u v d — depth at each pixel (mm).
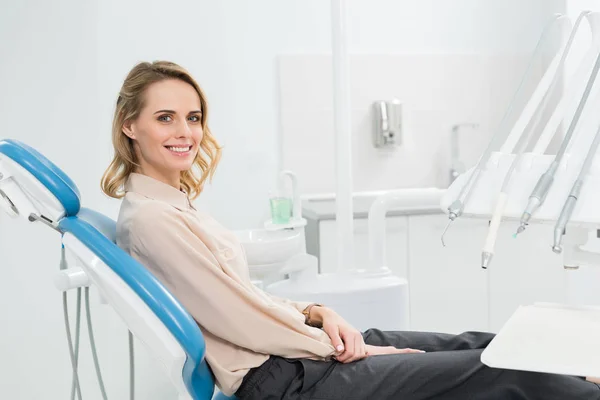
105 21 3369
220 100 3576
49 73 3271
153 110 1562
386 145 3746
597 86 1315
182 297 1442
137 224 1444
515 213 1241
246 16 3580
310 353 1481
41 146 3275
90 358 3172
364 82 3752
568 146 1255
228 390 1461
